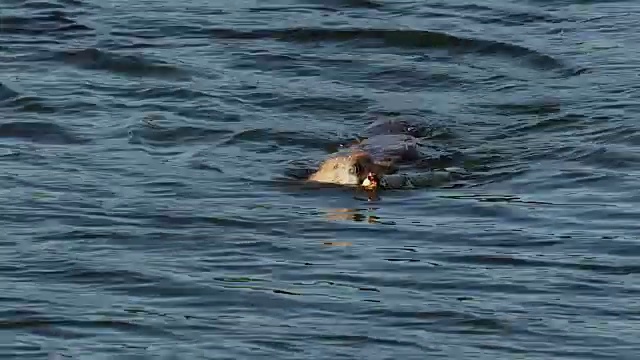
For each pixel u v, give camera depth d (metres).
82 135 50.53
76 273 37.38
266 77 58.88
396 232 40.91
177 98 55.50
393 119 52.66
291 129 51.78
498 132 51.34
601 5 70.62
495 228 41.19
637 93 55.47
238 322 34.09
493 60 61.78
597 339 33.03
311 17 68.19
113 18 67.81
